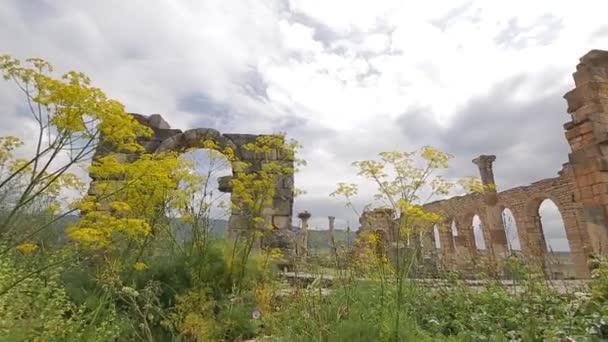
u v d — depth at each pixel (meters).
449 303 5.57
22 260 4.91
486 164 23.86
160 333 5.40
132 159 12.30
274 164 9.23
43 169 3.57
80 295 5.41
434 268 6.82
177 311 5.63
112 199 6.31
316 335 4.22
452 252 28.70
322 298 4.97
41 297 4.17
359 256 5.74
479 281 6.71
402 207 4.46
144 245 6.29
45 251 4.71
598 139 9.76
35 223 4.58
